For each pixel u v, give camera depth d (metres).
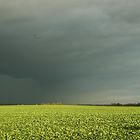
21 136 25.53
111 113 53.28
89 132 26.88
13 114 53.94
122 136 24.55
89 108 81.06
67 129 29.05
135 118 40.41
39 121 38.34
